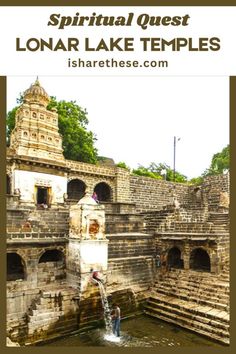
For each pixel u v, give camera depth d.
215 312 13.73
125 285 16.77
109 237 16.84
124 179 29.44
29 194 22.23
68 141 30.81
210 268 17.27
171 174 49.19
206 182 35.00
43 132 24.00
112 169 29.03
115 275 16.44
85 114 33.72
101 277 14.94
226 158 48.19
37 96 24.22
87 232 14.73
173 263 19.66
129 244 17.88
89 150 32.03
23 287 13.64
